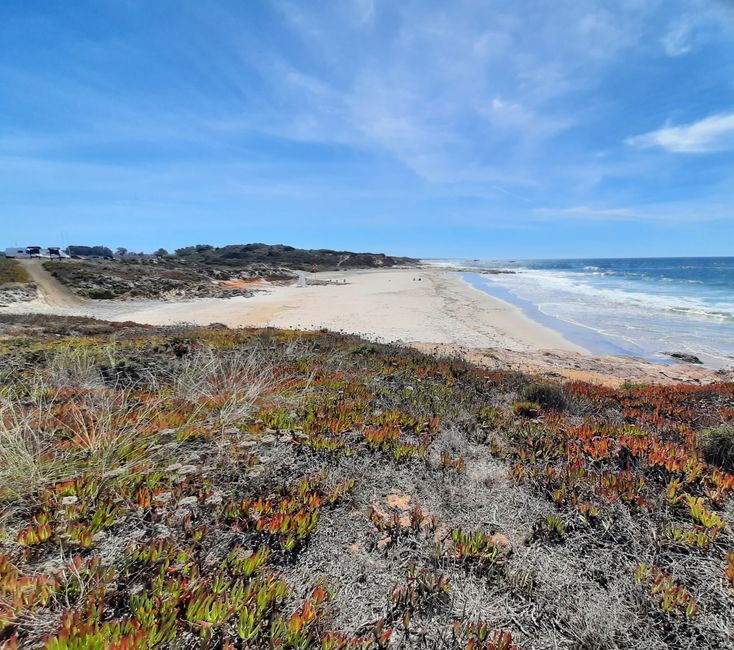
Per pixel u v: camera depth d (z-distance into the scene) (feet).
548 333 68.90
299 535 8.89
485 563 8.54
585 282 191.72
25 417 12.57
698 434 16.06
